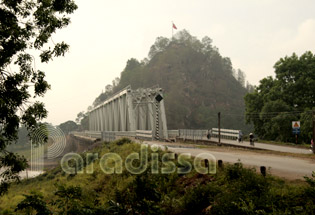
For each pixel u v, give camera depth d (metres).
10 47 8.05
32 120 8.73
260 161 14.20
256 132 48.41
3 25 8.08
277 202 6.14
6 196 23.06
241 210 6.09
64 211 6.06
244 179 8.01
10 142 8.66
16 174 9.31
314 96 42.34
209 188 8.20
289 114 40.94
